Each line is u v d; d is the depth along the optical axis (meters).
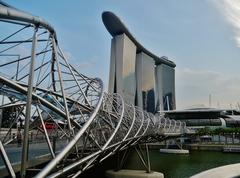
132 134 44.44
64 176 18.89
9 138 33.88
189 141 140.12
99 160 27.34
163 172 57.62
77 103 34.47
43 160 22.20
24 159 13.29
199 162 76.12
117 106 47.00
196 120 176.00
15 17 15.57
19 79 24.56
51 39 24.06
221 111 177.25
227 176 30.94
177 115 182.25
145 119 59.44
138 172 50.81
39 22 18.94
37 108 19.89
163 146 123.56
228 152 106.06
